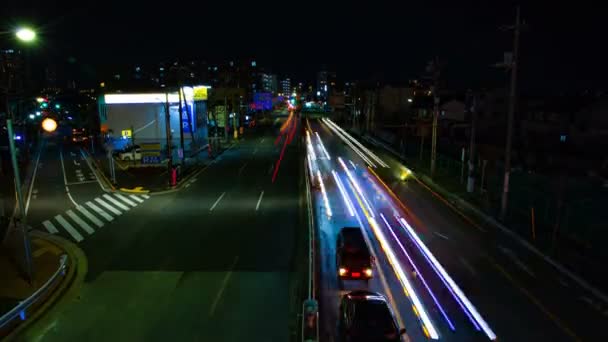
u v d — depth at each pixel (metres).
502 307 14.06
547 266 17.36
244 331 12.82
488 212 24.98
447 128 63.06
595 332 12.63
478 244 20.00
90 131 64.50
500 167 33.09
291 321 13.34
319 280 16.17
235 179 36.25
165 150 47.59
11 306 14.06
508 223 22.83
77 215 25.77
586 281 15.88
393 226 22.78
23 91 34.38
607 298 14.64
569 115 46.88
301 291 15.27
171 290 15.58
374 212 25.61
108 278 16.64
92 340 12.43
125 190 32.31
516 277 16.34
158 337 12.55
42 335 12.66
